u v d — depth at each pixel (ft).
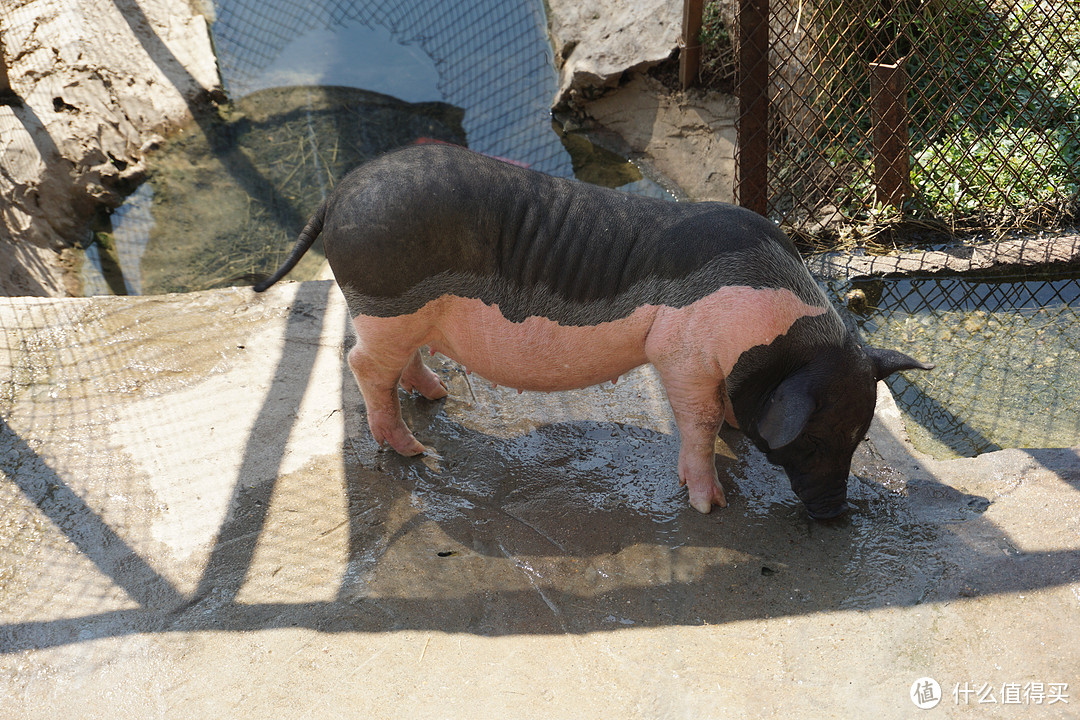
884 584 11.17
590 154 26.81
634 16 27.55
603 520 12.42
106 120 26.03
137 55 28.14
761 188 18.74
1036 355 16.24
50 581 11.60
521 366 12.11
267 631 10.86
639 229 11.34
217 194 25.75
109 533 12.26
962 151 20.44
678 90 26.32
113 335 15.99
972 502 12.30
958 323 17.16
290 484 13.07
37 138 24.40
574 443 13.92
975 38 22.26
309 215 25.16
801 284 11.27
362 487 13.03
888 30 22.29
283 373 15.20
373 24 31.32
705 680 10.09
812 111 20.52
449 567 11.73
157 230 24.56
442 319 11.89
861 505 12.42
